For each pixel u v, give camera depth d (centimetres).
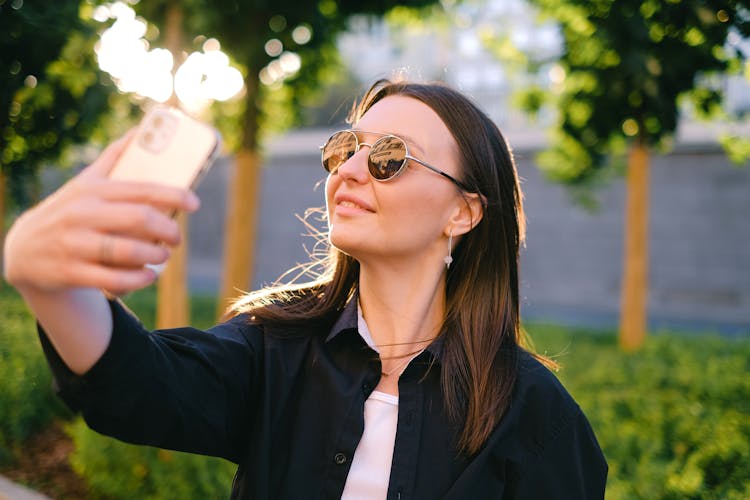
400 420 117
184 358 108
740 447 347
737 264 1424
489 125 137
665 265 1488
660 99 556
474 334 130
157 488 338
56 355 77
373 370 122
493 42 725
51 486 363
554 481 121
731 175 1430
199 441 108
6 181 544
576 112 693
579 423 127
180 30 439
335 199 122
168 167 70
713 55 433
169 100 443
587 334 856
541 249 1595
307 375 124
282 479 118
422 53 1591
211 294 1265
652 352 687
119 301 82
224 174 1958
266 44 530
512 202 142
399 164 117
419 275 127
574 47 610
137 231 59
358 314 126
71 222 58
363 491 115
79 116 443
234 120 659
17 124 436
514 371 127
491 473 119
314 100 693
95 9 401
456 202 128
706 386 511
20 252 59
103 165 68
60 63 405
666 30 432
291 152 1859
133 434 92
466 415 121
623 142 737
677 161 1475
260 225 1905
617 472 329
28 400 435
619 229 1526
